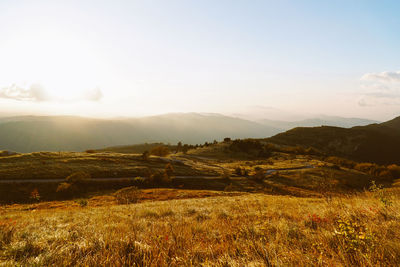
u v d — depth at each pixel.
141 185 61.59
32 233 5.68
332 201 6.88
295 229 4.68
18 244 4.32
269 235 3.96
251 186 65.19
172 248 3.29
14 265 3.22
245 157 145.88
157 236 4.03
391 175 77.75
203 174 79.62
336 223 4.67
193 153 156.38
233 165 111.12
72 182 54.31
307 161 116.19
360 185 65.50
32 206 34.12
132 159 90.06
